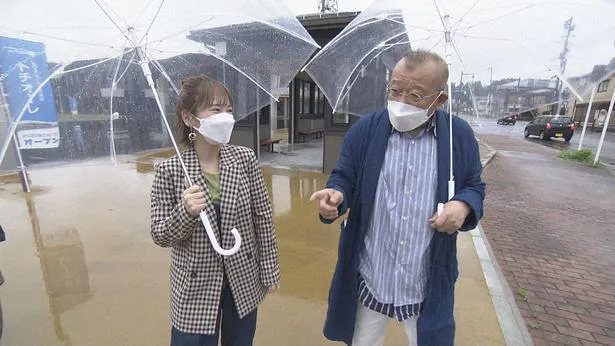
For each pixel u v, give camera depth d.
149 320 2.61
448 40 1.80
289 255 3.72
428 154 1.47
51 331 2.48
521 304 3.02
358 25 2.11
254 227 1.69
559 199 6.61
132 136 2.13
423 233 1.48
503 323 2.65
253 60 2.23
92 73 1.90
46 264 3.41
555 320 2.80
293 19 2.17
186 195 1.31
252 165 1.64
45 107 1.86
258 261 1.69
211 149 1.51
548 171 9.55
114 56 1.72
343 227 1.67
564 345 2.50
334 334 1.77
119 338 2.42
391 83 1.41
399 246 1.51
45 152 2.13
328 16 6.64
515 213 5.68
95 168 7.32
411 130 1.47
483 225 5.08
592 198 6.72
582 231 4.88
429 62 1.31
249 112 2.28
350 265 1.66
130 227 4.31
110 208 4.97
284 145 11.51
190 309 1.49
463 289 3.14
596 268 3.73
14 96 1.59
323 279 3.24
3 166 2.62
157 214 1.43
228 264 1.53
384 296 1.57
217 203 1.48
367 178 1.52
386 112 1.56
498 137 21.19
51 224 4.38
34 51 1.57
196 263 1.46
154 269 3.34
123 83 2.05
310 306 2.82
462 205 1.35
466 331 2.55
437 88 1.34
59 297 2.88
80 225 4.36
